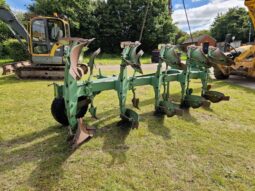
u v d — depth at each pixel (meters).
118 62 16.19
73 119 2.66
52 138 2.99
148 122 3.57
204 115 3.95
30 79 7.73
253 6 6.92
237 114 4.04
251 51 7.34
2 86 6.27
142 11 27.94
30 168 2.33
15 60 14.80
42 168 2.33
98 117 3.72
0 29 19.12
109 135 3.09
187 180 2.19
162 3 28.09
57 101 3.18
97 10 28.44
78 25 25.84
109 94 5.17
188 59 3.97
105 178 2.19
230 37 9.36
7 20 8.24
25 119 3.64
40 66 7.83
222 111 4.18
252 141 3.01
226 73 7.49
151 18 27.84
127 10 28.14
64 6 25.41
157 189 2.06
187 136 3.12
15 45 14.76
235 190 2.07
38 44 7.81
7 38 19.33
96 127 3.33
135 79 3.41
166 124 3.51
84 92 2.86
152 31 28.34
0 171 2.27
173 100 4.77
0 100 4.75
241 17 49.62
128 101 4.68
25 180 2.14
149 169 2.35
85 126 2.91
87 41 2.54
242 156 2.63
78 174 2.24
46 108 4.21
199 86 6.24
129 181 2.15
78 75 2.58
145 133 3.18
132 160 2.51
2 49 17.94
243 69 7.34
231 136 3.15
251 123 3.64
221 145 2.89
